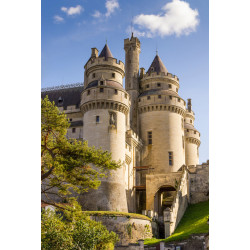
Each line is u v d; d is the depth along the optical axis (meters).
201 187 57.97
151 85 67.25
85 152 28.61
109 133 50.22
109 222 42.62
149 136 64.00
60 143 28.92
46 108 29.47
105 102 51.00
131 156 57.94
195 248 38.41
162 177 56.34
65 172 28.31
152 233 46.81
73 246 26.78
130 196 56.25
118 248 40.12
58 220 27.88
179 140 64.19
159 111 64.38
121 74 55.62
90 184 28.66
